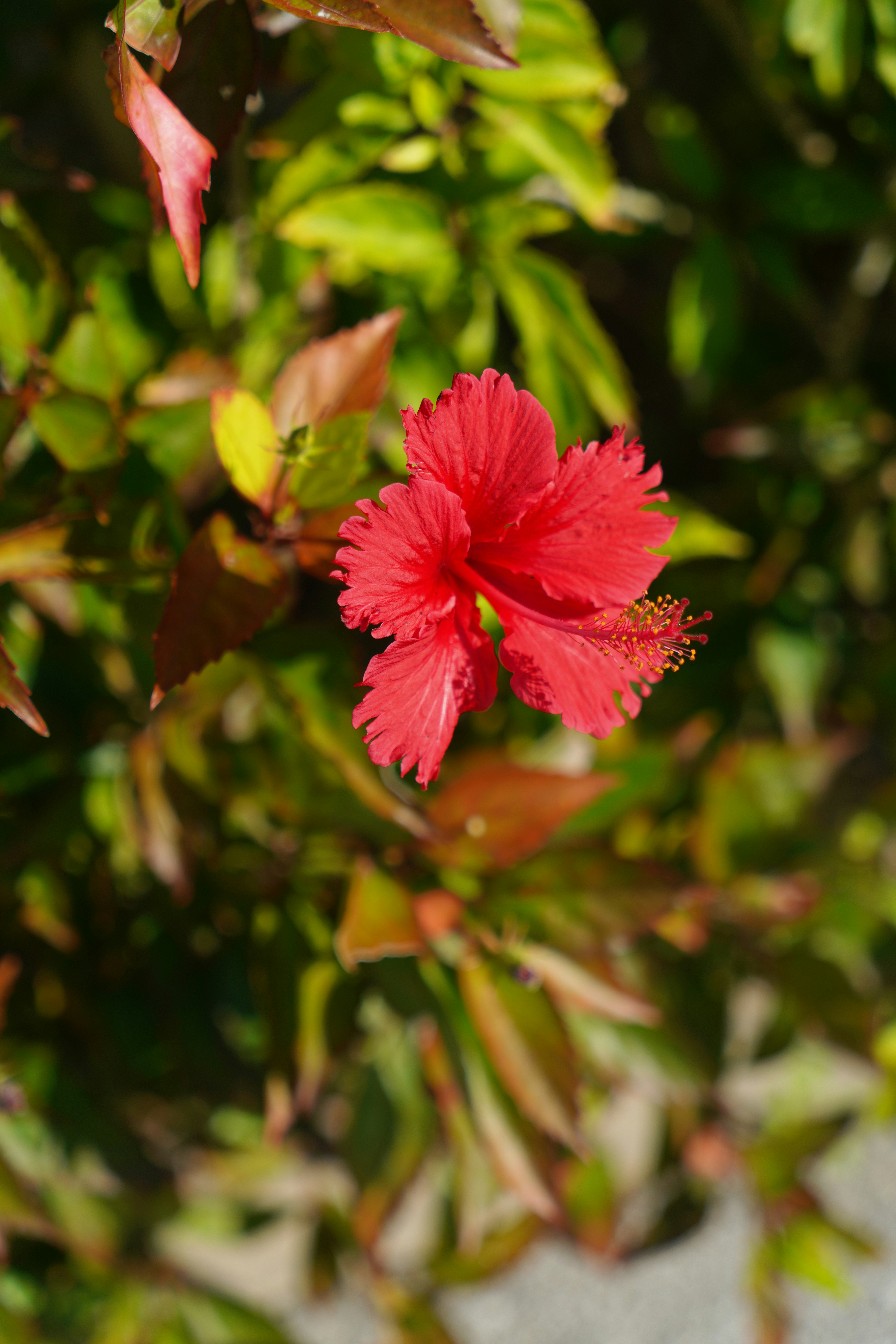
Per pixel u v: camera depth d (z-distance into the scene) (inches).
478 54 35.3
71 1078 45.9
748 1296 54.1
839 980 52.0
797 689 55.2
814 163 47.9
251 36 36.5
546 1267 68.1
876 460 52.1
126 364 42.6
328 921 43.7
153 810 42.0
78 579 39.1
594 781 41.7
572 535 35.6
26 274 39.9
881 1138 72.0
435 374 43.4
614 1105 65.1
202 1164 55.7
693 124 45.7
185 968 47.6
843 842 57.9
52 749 43.3
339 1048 43.5
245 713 43.8
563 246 58.0
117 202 43.2
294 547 37.5
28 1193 44.8
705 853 51.6
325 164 41.5
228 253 42.5
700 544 45.1
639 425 59.7
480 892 42.6
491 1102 42.6
